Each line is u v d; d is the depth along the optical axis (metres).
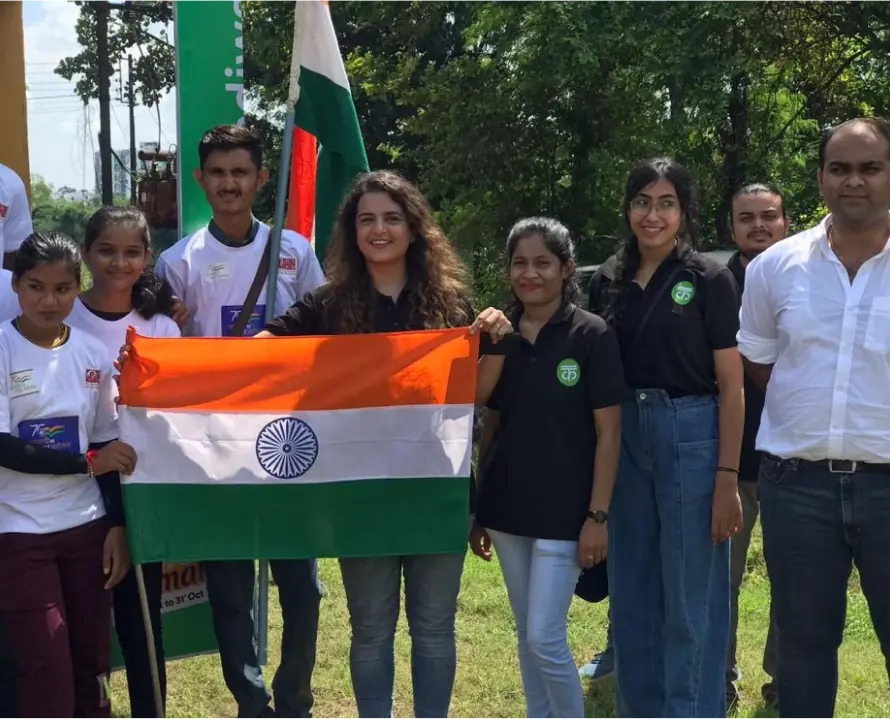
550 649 3.34
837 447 2.96
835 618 3.11
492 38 15.85
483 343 3.44
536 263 3.38
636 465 3.49
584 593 3.88
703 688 3.51
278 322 3.48
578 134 15.56
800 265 3.05
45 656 3.17
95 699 3.38
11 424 3.19
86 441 3.33
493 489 3.48
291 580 3.79
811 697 3.14
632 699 3.56
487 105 15.46
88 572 3.32
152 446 3.34
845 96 15.26
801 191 14.73
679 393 3.44
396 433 3.36
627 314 3.51
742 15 12.60
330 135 4.37
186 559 3.36
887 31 13.48
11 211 4.14
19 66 4.82
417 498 3.36
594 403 3.37
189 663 4.97
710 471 3.42
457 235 15.91
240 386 3.39
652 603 3.57
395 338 3.36
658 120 14.77
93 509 3.33
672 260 3.47
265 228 4.05
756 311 3.20
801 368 3.02
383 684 3.38
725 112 13.59
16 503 3.19
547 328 3.41
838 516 3.00
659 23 12.55
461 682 4.66
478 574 6.37
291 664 3.88
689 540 3.42
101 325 3.53
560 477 3.37
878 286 2.93
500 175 15.93
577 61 13.16
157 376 3.36
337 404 3.37
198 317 3.91
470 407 3.35
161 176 17.45
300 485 3.38
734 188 14.66
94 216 3.52
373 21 20.02
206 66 4.61
